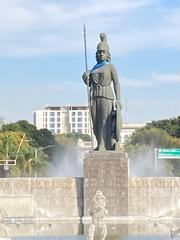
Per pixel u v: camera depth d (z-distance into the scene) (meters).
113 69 70.50
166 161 168.25
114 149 71.31
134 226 65.12
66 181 72.94
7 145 153.38
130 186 72.81
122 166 70.81
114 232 58.69
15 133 171.25
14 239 53.09
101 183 70.75
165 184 73.31
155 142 196.00
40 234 58.00
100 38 71.69
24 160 162.62
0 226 63.69
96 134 71.62
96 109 70.94
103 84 70.38
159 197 73.06
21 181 73.12
